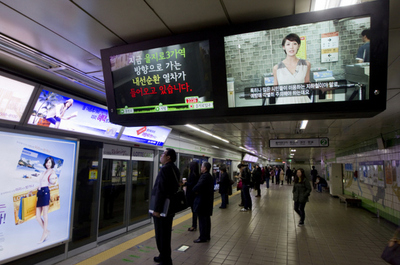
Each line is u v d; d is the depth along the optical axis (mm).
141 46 2930
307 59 2494
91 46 3252
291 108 2574
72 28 2826
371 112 2449
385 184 8961
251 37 2602
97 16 2594
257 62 2621
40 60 3596
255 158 30656
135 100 3068
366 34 2336
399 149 7816
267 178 20750
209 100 2820
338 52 2424
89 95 5227
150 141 7414
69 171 4758
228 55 2680
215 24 2771
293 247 5492
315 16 2393
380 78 2350
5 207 3711
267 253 5066
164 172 3641
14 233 3805
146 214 7504
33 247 4055
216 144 14820
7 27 2803
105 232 5816
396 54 3299
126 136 6316
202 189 5621
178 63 2871
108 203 6012
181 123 3160
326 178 24062
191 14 2574
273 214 9250
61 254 4578
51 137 4426
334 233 6809
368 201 10953
